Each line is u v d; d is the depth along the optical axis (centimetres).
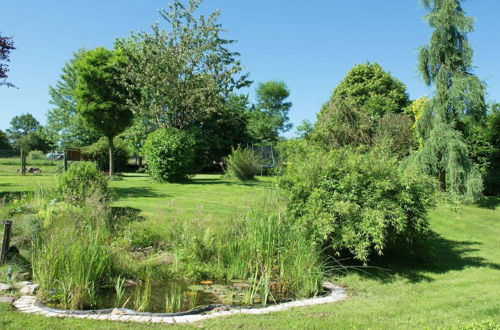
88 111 2114
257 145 3650
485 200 1400
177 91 2131
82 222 697
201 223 736
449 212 1205
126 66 2188
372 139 1411
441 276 636
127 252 646
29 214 723
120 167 3003
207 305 467
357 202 642
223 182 1947
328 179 662
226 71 2273
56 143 4022
